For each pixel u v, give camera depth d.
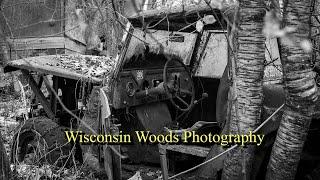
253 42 3.36
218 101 4.12
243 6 3.36
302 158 3.92
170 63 5.04
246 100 3.41
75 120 5.63
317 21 4.00
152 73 4.86
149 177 4.44
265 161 4.00
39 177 4.45
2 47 7.64
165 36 4.86
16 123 6.93
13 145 5.21
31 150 5.42
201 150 4.20
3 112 7.84
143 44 4.66
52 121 5.15
